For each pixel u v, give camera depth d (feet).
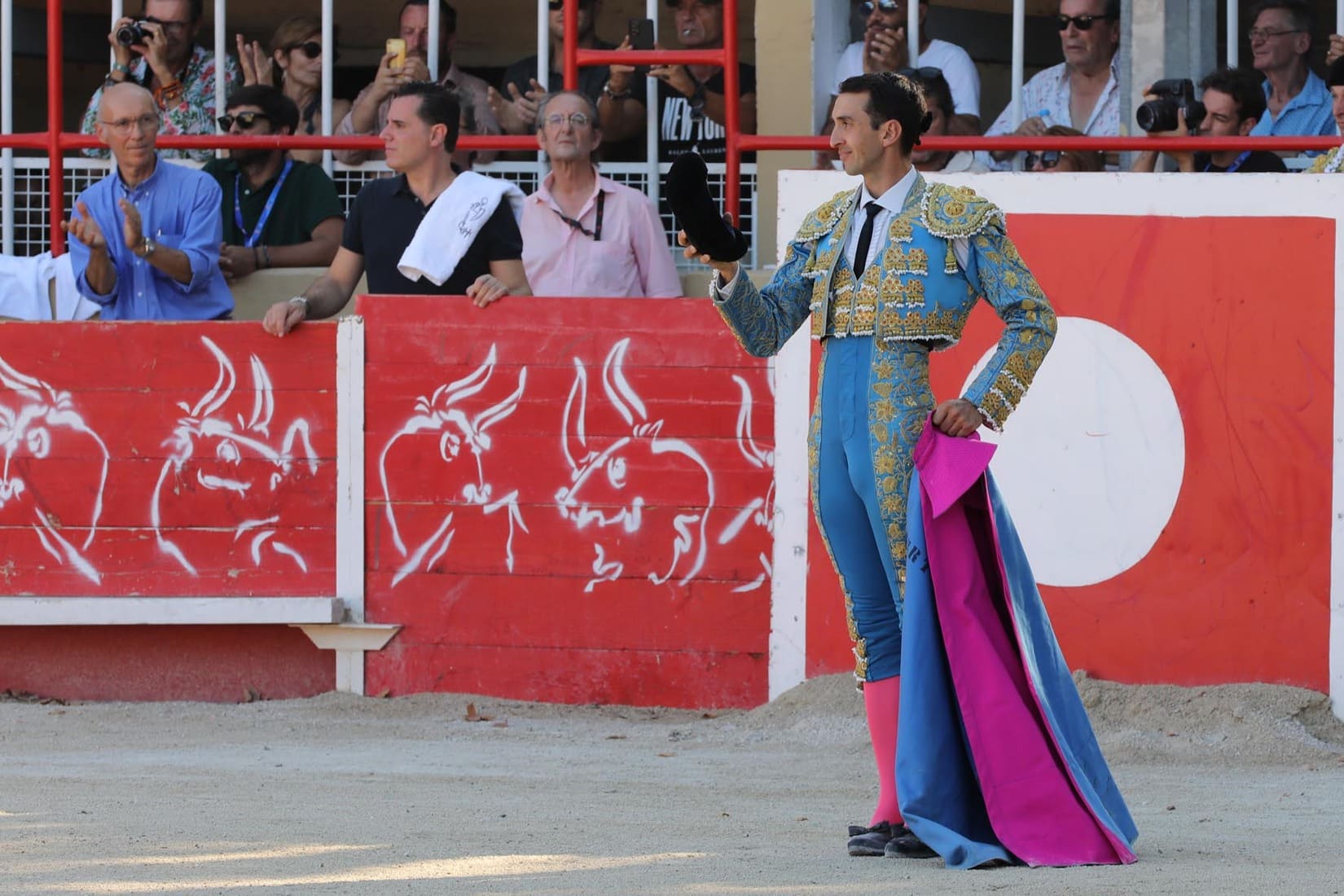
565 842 52.44
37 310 92.53
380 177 101.71
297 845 51.26
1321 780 69.36
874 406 49.39
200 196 91.25
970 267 49.85
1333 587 81.05
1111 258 82.33
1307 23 98.89
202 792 62.54
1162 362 82.07
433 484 86.69
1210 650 81.82
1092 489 82.38
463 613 86.58
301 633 88.22
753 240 104.27
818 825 56.75
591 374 85.81
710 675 84.79
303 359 87.40
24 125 141.38
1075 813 48.34
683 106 106.11
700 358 85.15
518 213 88.63
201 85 105.40
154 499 87.71
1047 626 50.57
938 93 95.50
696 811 59.82
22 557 88.12
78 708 85.51
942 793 48.47
